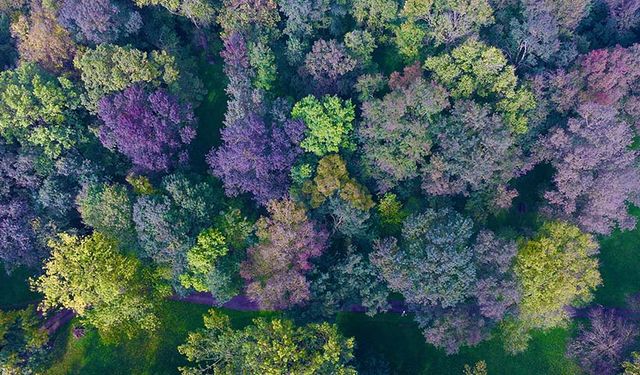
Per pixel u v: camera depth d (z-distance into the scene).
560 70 69.44
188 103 71.12
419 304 66.56
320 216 66.94
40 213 67.50
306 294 61.16
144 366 69.94
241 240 66.06
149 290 67.00
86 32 70.00
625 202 75.75
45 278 61.75
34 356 63.81
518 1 74.88
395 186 69.12
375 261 63.66
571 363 70.44
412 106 64.88
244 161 63.75
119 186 67.00
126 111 65.31
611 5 75.94
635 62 68.88
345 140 67.31
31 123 66.75
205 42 81.00
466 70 68.44
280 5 74.31
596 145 64.19
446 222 64.06
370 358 67.19
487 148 64.94
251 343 58.09
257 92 67.25
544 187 72.81
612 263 74.69
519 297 61.94
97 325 63.28
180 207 66.00
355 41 71.62
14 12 78.00
